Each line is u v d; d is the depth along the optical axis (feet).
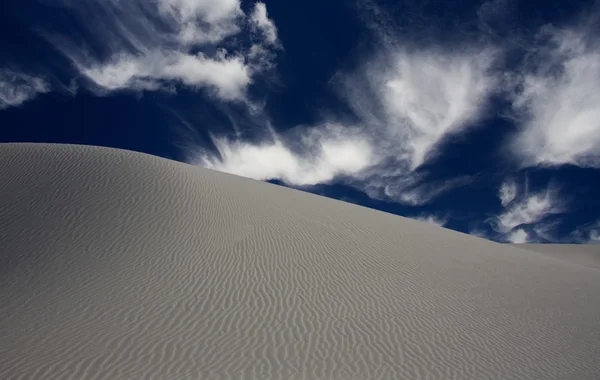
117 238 53.57
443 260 61.72
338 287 45.78
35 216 57.57
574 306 48.98
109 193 66.08
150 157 89.45
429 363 31.73
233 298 40.60
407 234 75.05
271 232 62.54
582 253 197.88
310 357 30.89
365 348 33.12
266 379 27.32
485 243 83.46
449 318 40.93
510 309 45.39
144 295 40.14
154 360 28.81
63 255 48.52
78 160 78.43
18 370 26.58
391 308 41.73
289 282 45.70
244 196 79.56
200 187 76.84
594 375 32.24
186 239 55.47
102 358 28.66
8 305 37.50
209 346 31.30
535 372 31.99
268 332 34.32
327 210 83.61
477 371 31.24
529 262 70.54
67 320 34.68
